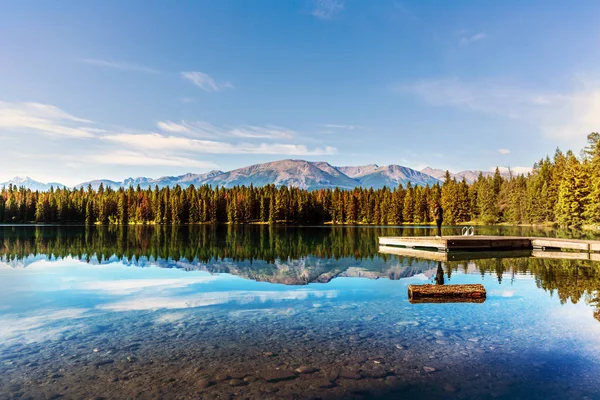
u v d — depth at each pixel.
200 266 23.94
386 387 6.93
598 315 11.64
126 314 12.20
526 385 7.01
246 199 130.12
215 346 9.09
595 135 68.25
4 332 10.36
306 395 6.62
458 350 8.75
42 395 6.69
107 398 6.56
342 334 9.93
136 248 37.38
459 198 110.56
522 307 12.69
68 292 15.80
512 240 33.88
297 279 18.89
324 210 134.38
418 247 37.12
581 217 65.94
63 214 123.06
